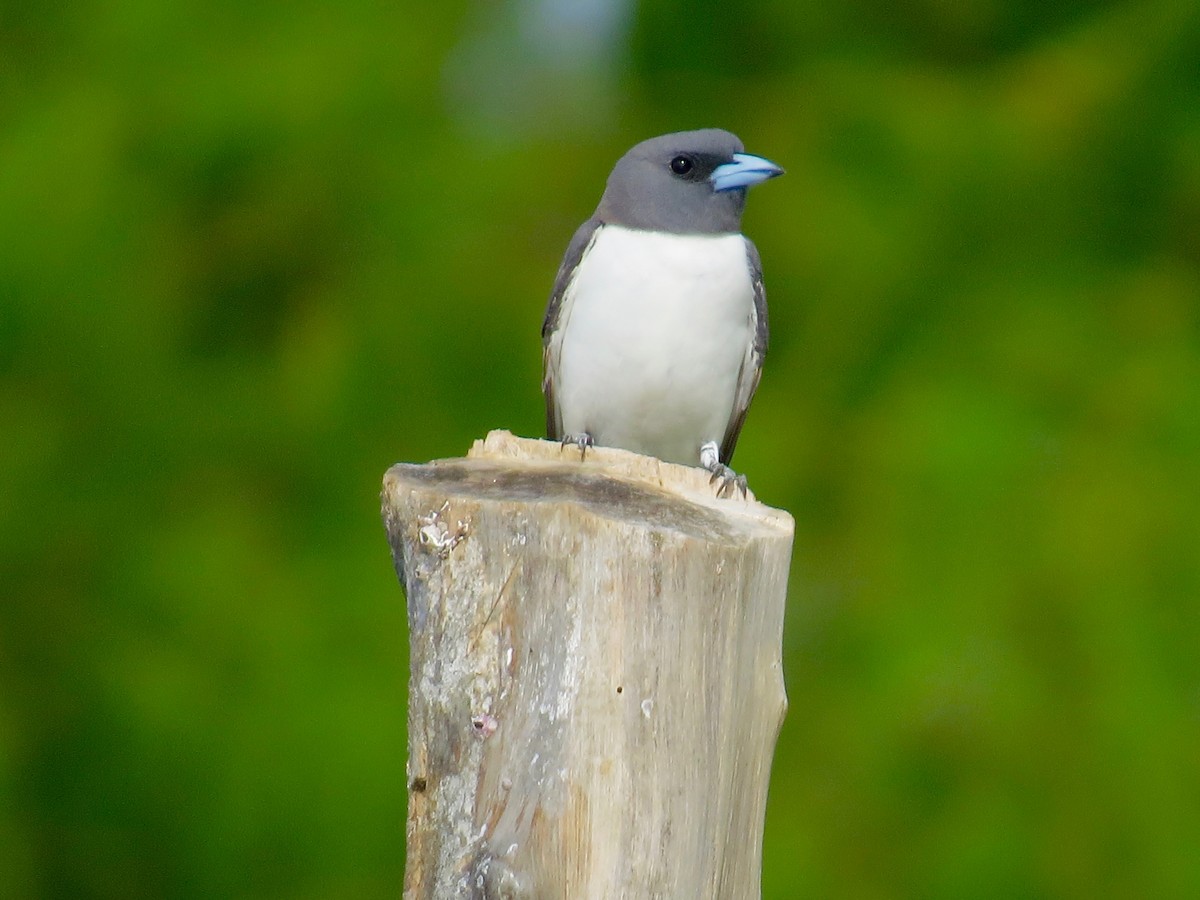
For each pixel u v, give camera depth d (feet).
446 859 20.48
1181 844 37.24
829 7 43.75
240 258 41.04
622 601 20.07
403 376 39.88
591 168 41.14
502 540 20.44
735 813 21.31
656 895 20.04
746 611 20.88
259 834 38.37
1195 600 37.81
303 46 40.88
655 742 20.10
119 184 40.11
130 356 40.57
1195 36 41.39
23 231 39.81
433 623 20.80
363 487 39.65
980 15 43.65
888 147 40.96
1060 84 41.55
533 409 39.58
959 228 40.78
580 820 19.97
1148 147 41.42
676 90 43.21
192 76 40.68
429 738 20.83
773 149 41.32
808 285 40.34
